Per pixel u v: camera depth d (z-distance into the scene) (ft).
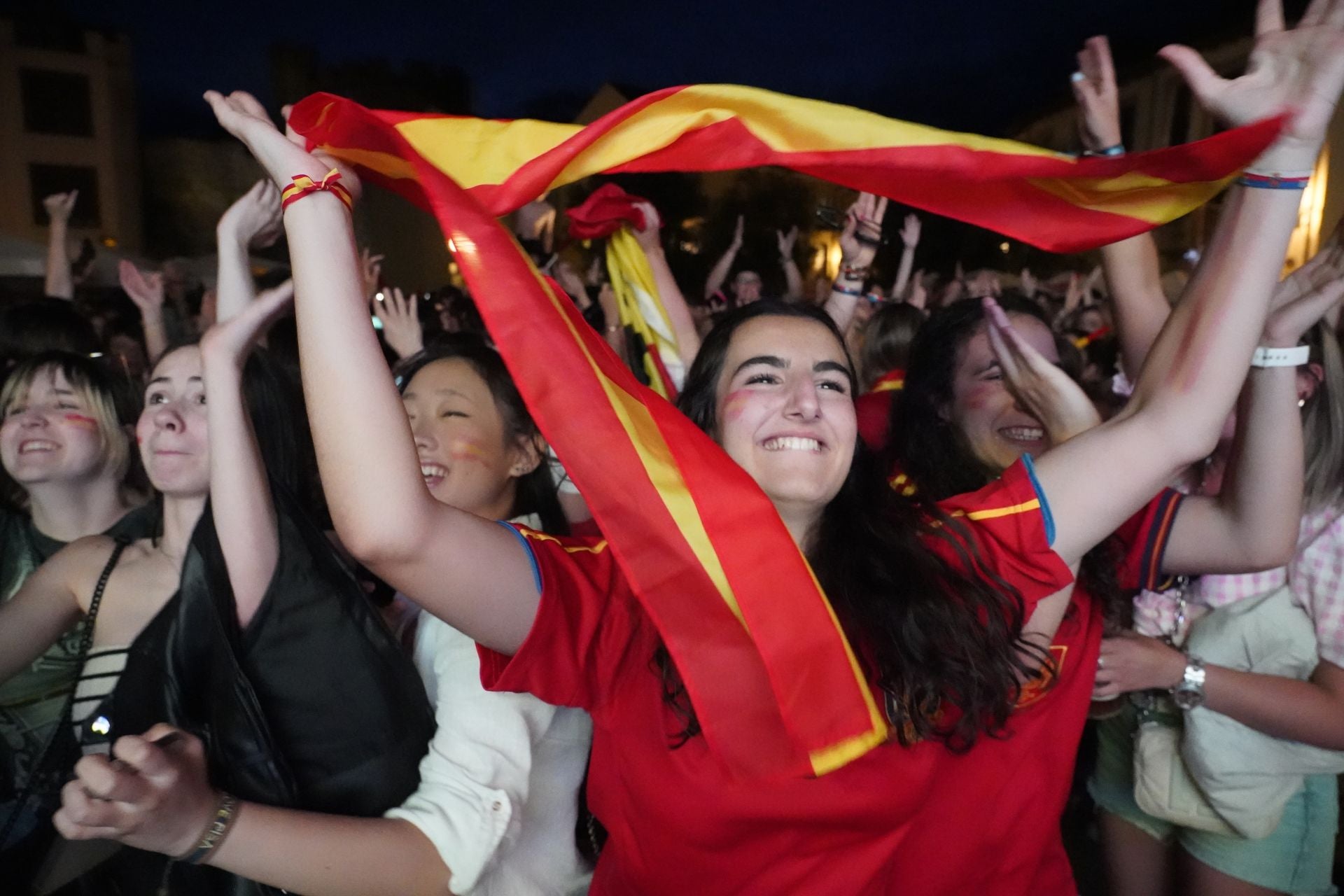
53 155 47.32
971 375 5.75
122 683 4.25
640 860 3.94
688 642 3.20
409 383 5.33
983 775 4.17
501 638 3.51
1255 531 4.42
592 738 4.66
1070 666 4.54
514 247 3.25
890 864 4.00
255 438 4.19
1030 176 3.80
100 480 6.07
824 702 3.29
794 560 3.34
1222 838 5.43
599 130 3.45
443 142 3.54
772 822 3.66
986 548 4.04
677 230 43.57
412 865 3.63
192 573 4.05
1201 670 4.95
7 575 5.94
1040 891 4.58
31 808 4.48
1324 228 23.54
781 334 4.16
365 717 4.03
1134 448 3.92
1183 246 27.04
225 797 3.51
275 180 3.29
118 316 17.85
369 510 3.01
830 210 9.23
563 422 3.22
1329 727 4.87
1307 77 3.52
